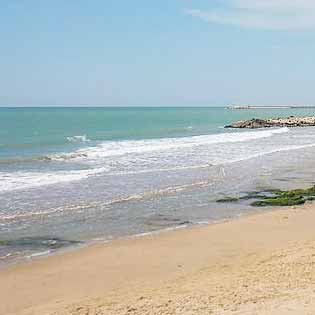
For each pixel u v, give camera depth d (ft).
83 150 133.59
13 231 54.08
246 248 48.06
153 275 40.65
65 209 64.28
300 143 170.40
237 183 87.30
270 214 64.03
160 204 69.10
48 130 227.61
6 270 42.19
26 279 40.09
